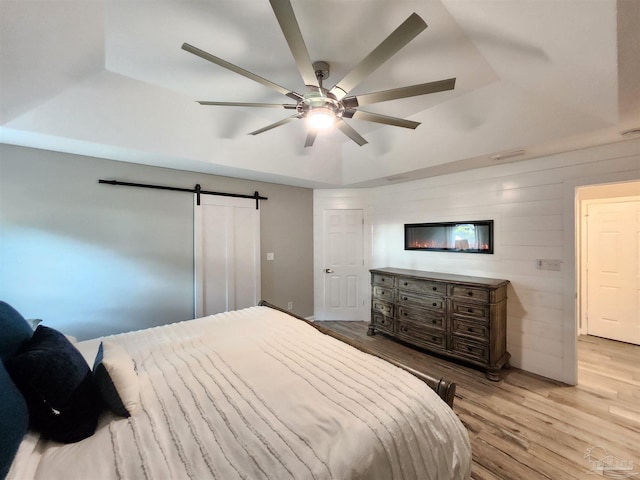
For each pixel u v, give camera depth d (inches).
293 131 131.6
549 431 80.0
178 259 128.9
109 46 74.2
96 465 35.5
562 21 48.5
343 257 182.7
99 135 90.8
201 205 135.0
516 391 100.4
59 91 79.1
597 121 80.0
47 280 99.3
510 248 119.6
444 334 122.5
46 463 36.0
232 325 88.4
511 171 118.7
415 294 133.0
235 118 113.7
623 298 144.0
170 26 67.3
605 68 55.0
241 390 51.8
